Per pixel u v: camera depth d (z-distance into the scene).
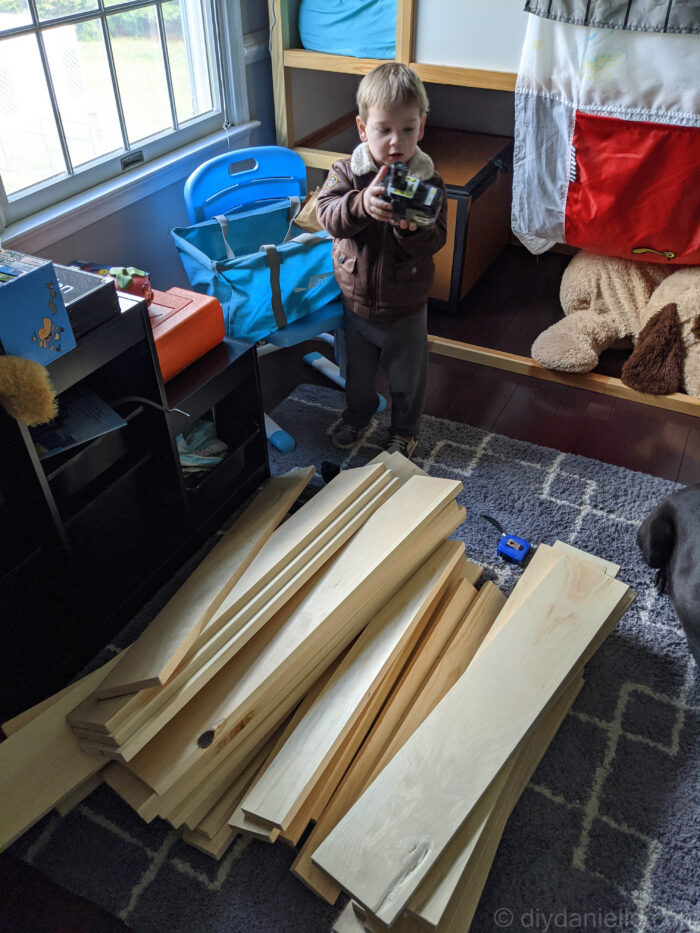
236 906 1.34
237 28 2.48
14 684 1.60
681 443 2.35
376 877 1.19
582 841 1.43
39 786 1.38
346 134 3.11
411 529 1.71
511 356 2.68
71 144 2.09
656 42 2.06
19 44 1.86
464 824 1.28
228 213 2.32
